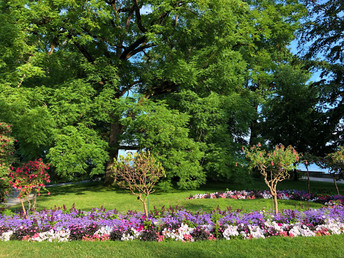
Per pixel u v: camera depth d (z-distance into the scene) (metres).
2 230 6.43
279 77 21.33
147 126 14.05
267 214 7.11
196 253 5.04
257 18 18.14
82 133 13.59
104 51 17.09
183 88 16.53
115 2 17.20
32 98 11.98
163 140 14.41
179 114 15.51
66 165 12.60
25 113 11.05
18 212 8.33
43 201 12.73
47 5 12.59
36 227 6.49
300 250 5.14
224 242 5.73
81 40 12.80
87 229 6.38
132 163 7.11
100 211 7.96
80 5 12.60
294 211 7.33
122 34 17.34
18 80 12.45
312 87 18.39
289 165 7.62
